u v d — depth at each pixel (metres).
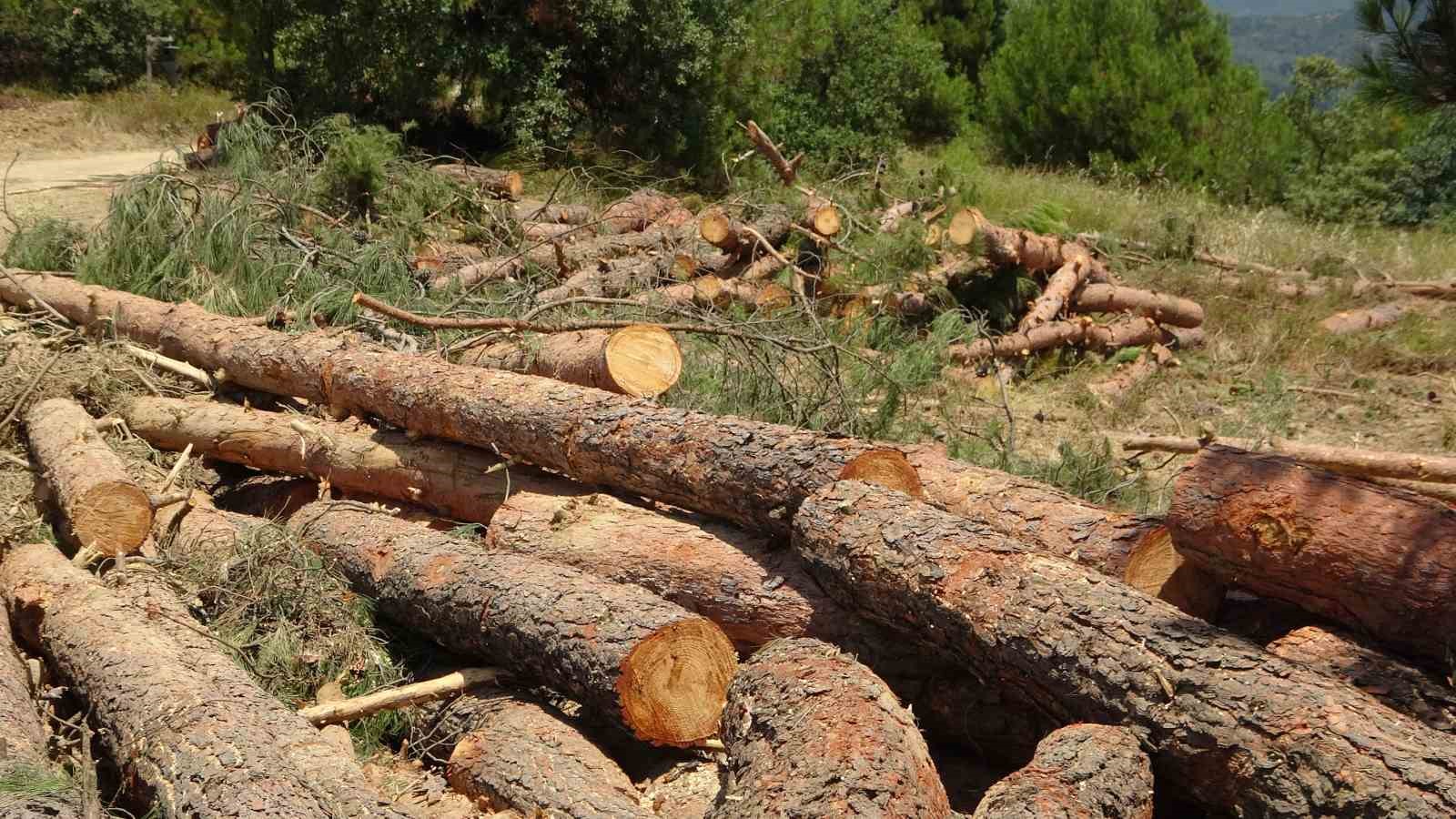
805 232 10.30
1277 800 3.23
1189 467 4.13
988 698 4.20
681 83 15.50
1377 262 12.59
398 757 4.41
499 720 4.21
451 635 4.67
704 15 16.00
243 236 8.62
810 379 7.44
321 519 5.48
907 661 4.38
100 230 9.09
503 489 5.66
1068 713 3.75
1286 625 4.13
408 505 6.12
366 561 5.07
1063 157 20.17
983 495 4.82
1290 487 3.88
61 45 20.72
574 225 11.47
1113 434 7.98
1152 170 18.41
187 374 7.09
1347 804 3.10
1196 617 4.16
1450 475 4.70
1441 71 5.48
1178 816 3.73
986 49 28.66
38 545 5.18
